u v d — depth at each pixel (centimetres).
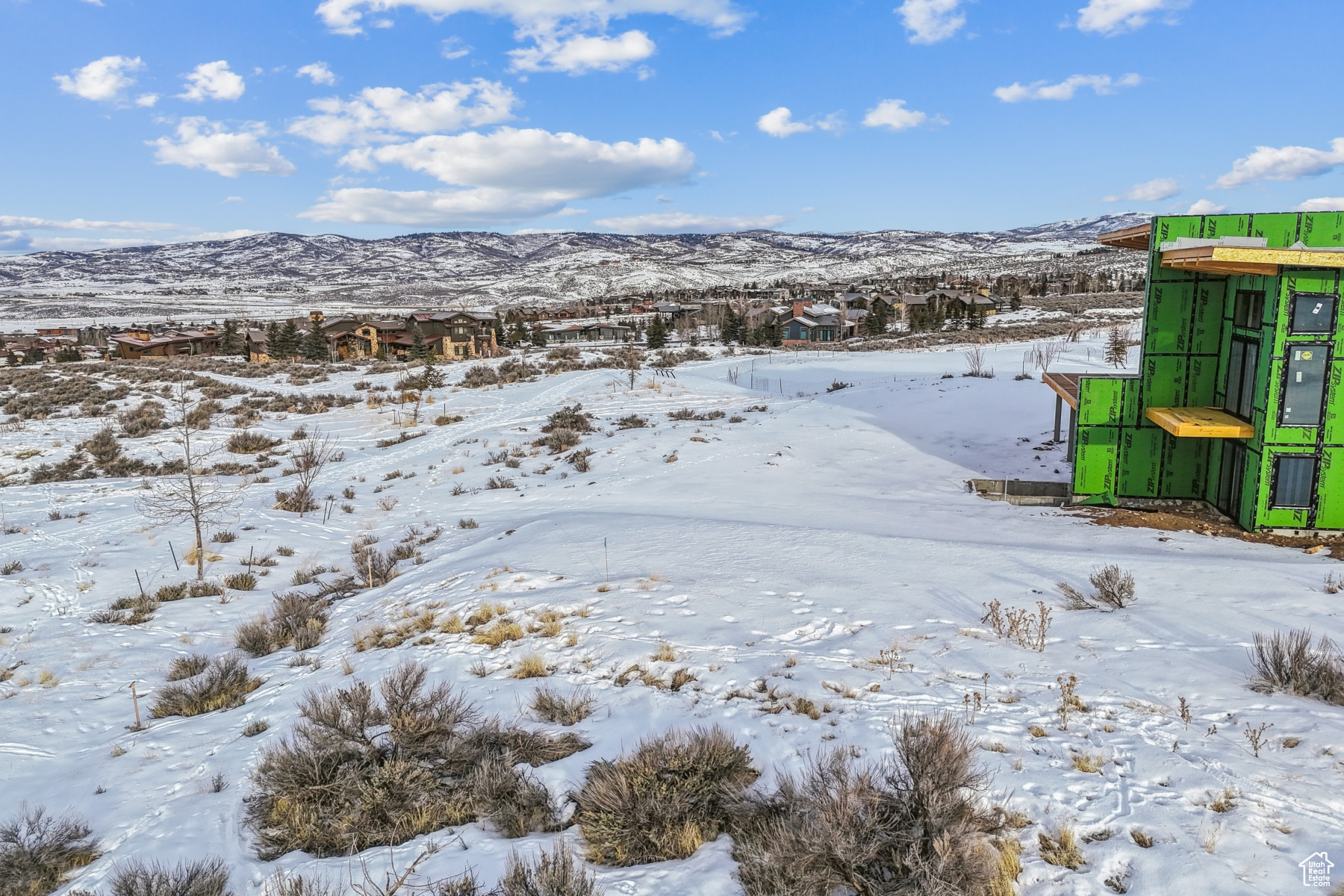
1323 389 1459
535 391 4384
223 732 973
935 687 855
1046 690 829
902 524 1744
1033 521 1716
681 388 4344
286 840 678
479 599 1351
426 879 580
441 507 2408
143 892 586
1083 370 3847
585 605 1248
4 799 848
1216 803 592
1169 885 509
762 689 885
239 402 4209
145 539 2156
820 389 4053
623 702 885
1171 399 1772
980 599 1162
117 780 860
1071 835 566
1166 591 1131
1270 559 1337
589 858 597
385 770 718
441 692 845
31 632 1511
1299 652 788
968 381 3712
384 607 1443
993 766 669
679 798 630
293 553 2064
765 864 523
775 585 1290
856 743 726
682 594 1268
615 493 2320
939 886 483
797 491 2177
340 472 2923
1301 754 650
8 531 2244
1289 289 1433
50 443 3312
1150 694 798
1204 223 1669
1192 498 1809
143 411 3822
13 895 645
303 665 1210
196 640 1464
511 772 720
